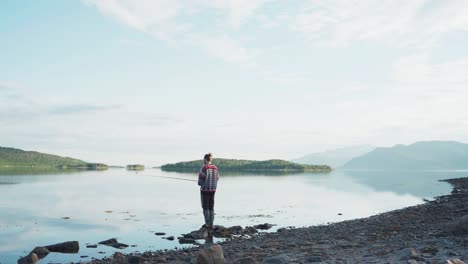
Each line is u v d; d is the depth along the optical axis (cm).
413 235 1477
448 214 2092
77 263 1272
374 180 9375
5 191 4806
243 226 2119
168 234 1877
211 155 1942
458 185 6128
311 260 1105
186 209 2959
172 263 1207
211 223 1936
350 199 3819
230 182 7594
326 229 1864
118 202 3522
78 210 2877
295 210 2884
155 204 3353
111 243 1638
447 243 1244
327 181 8500
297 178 10425
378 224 1911
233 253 1291
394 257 1088
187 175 13075
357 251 1237
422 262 991
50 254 1426
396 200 3672
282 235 1738
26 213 2680
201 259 1076
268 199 3806
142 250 1495
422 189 5303
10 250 1502
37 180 8212
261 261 1141
